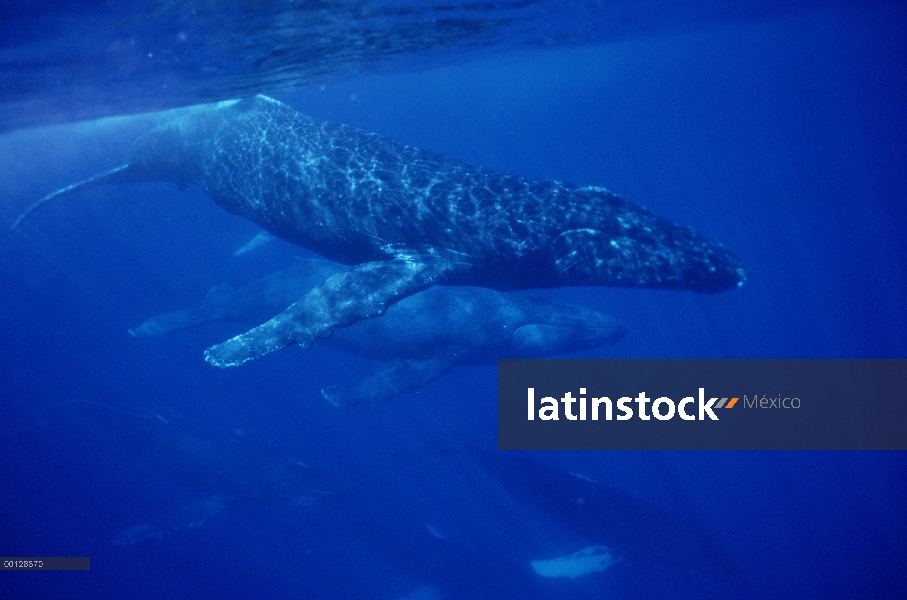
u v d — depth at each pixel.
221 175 11.66
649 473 20.78
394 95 51.69
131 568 19.08
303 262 16.48
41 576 18.59
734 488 20.61
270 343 7.75
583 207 9.05
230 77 12.95
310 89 25.23
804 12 37.88
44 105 14.31
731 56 63.97
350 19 10.73
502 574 16.48
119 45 9.16
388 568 18.12
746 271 8.28
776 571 17.44
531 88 68.19
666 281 8.17
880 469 21.39
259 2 8.34
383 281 8.41
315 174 9.93
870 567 17.44
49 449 23.95
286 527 17.14
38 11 6.94
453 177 9.60
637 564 17.66
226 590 18.09
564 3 17.14
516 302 16.66
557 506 15.89
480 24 16.19
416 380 14.80
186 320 17.12
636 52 48.12
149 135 13.38
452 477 19.50
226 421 22.69
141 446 16.56
